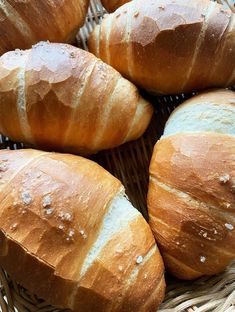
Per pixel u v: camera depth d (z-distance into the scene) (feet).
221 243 0.46
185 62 0.52
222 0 0.66
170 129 0.52
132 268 0.44
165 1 0.52
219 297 0.49
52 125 0.50
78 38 0.64
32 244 0.43
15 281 0.49
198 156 0.47
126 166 0.59
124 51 0.53
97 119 0.50
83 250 0.44
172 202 0.47
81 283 0.43
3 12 0.52
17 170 0.45
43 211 0.43
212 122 0.49
